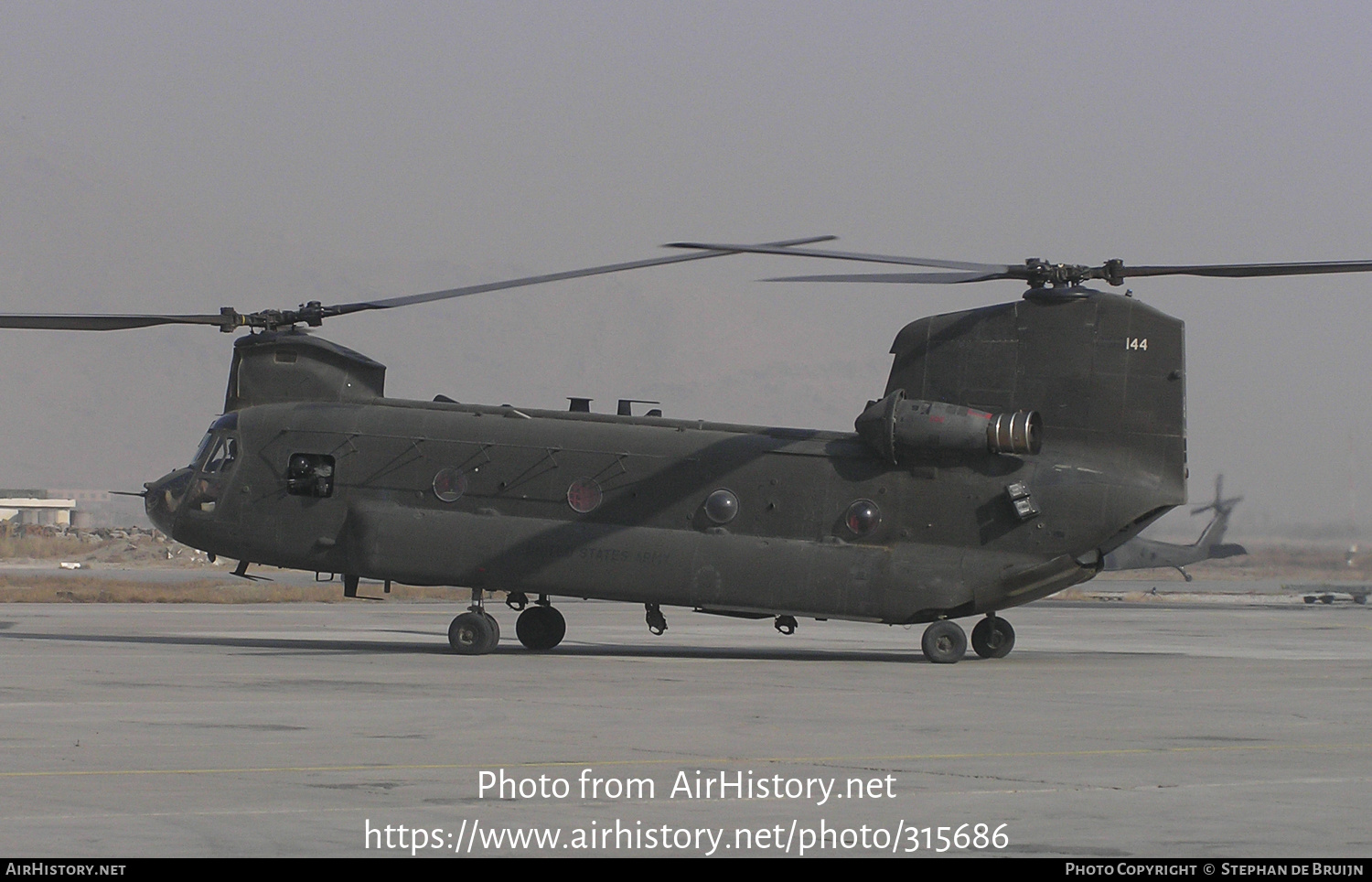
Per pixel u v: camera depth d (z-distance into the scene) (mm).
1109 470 32688
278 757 17812
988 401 33312
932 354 33812
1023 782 16516
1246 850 13312
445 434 35094
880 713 22828
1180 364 32750
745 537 33656
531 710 22672
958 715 22672
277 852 12977
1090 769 17469
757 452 33938
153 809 14664
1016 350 33250
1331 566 118500
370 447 35219
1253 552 122500
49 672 28297
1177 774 17141
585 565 34031
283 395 36094
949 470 33062
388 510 34844
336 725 20734
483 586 34594
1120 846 13453
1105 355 32844
